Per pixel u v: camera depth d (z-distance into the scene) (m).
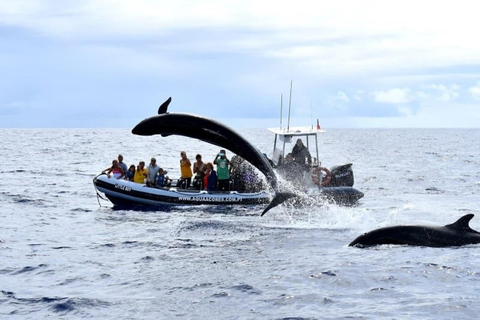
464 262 26.38
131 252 30.28
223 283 23.98
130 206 47.34
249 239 33.59
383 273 25.03
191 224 38.81
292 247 31.16
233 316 19.94
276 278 24.67
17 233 36.19
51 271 26.19
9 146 183.38
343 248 30.48
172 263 27.66
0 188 64.44
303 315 19.91
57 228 38.00
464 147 195.50
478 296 21.73
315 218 41.41
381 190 63.16
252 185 48.06
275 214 43.06
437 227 30.12
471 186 67.38
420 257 27.44
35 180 74.44
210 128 33.41
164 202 46.59
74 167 97.81
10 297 22.14
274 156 50.53
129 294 22.53
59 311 20.55
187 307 20.95
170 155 134.75
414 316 19.59
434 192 60.91
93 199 54.66
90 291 22.94
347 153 151.62
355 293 22.39
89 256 29.31
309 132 49.94
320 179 48.50
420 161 118.94
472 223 38.75
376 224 38.94
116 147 181.25
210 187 47.97
